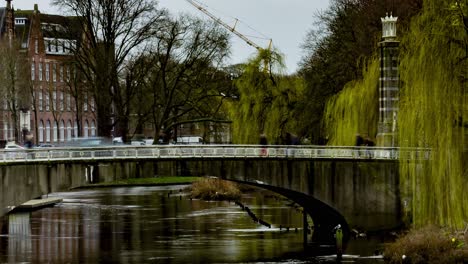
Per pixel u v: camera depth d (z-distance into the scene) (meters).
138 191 150.00
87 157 86.50
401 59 86.25
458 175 72.62
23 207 116.62
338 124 102.56
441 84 72.75
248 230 95.88
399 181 88.94
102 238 90.19
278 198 134.00
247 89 122.81
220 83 139.50
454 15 73.06
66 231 95.38
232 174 90.31
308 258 77.88
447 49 72.88
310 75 128.38
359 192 91.06
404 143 77.69
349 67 120.19
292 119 122.19
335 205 91.31
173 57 136.50
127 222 103.00
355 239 88.31
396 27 103.12
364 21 122.44
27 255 79.88
